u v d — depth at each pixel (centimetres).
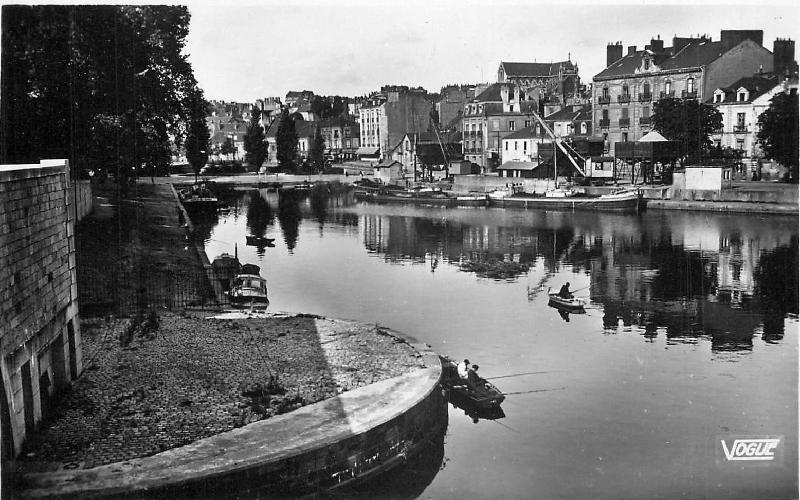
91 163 7094
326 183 17725
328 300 5656
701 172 10550
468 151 16912
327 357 3675
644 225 9400
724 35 11938
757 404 3581
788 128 9931
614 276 6531
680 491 2830
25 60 5481
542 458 3055
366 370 3475
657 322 5062
